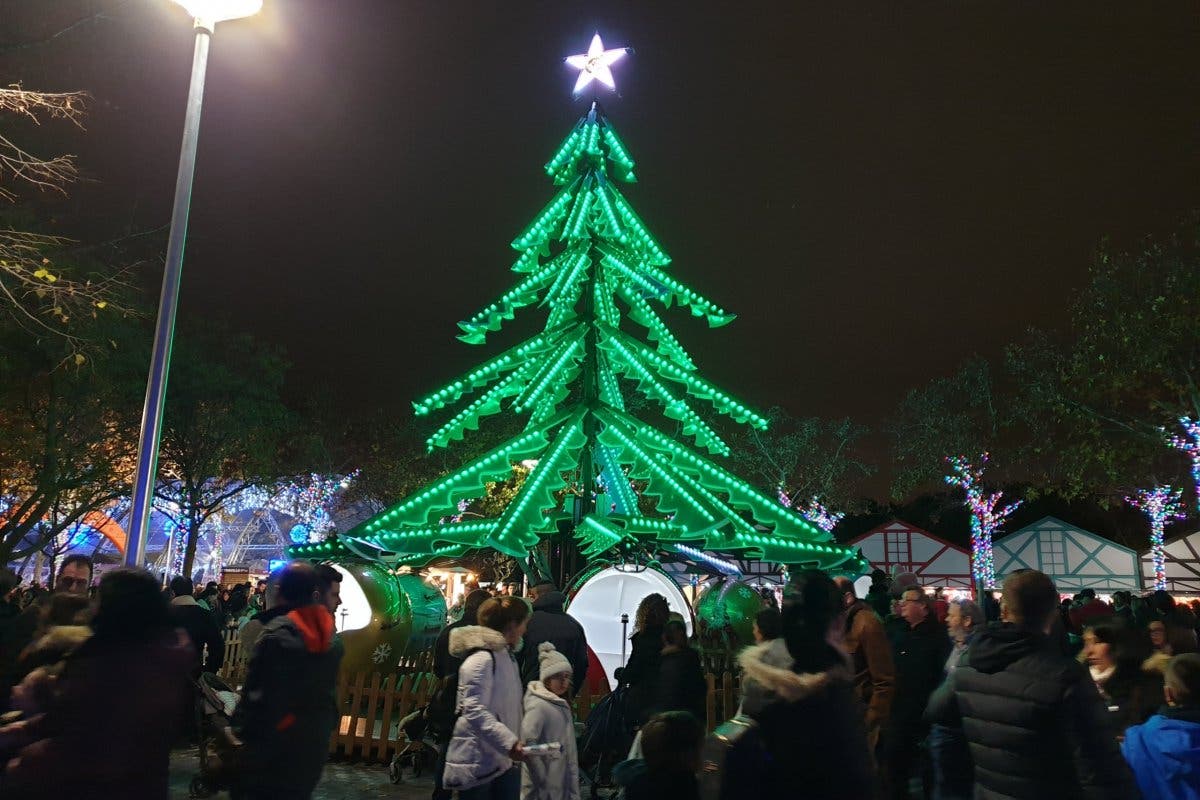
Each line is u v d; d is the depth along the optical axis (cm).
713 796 308
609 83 1455
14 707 331
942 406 3394
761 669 325
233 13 1039
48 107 1105
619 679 667
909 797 547
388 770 849
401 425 3972
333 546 1128
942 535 5706
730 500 1298
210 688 683
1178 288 1964
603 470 1445
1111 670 501
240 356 2911
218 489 3284
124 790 317
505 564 1944
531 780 505
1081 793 320
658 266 1470
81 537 3269
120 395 2400
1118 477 2369
